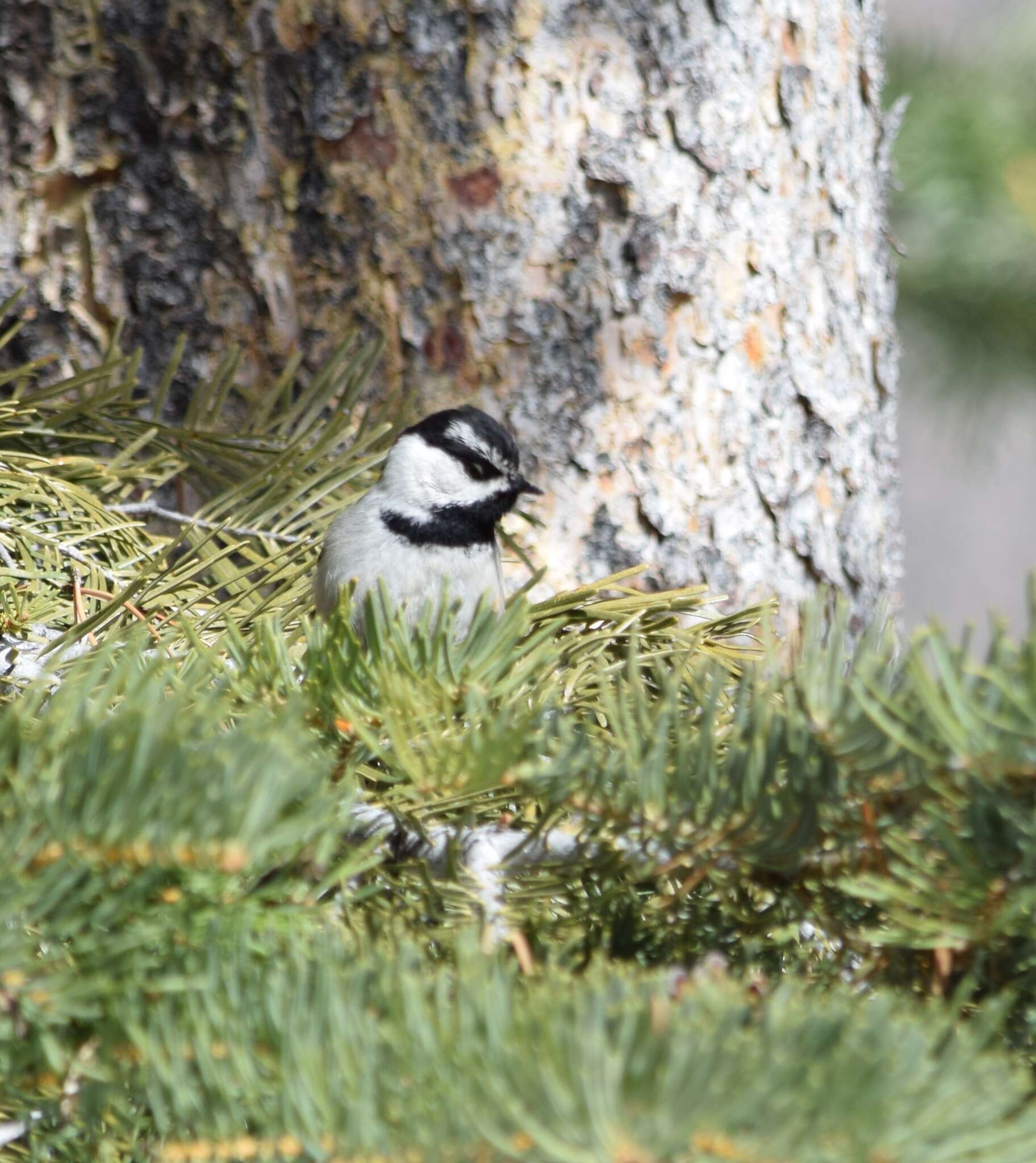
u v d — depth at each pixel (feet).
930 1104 5.92
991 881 7.45
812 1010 6.43
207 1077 6.94
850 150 25.43
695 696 10.10
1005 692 7.03
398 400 22.81
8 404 16.97
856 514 25.59
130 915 7.29
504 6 21.99
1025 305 43.86
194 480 19.93
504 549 23.29
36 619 14.03
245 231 22.33
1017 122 42.45
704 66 22.99
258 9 21.65
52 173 22.02
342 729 9.86
